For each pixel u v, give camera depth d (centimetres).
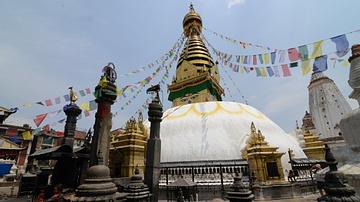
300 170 1892
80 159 1267
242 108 2425
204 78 3181
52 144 3186
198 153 1856
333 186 437
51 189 1202
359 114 667
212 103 2458
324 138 4141
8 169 1836
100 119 930
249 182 1560
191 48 3691
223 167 1703
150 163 1098
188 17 4109
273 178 1616
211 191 1585
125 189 918
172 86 3503
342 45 866
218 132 2005
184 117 2280
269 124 2309
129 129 1719
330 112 4247
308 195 1672
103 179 623
